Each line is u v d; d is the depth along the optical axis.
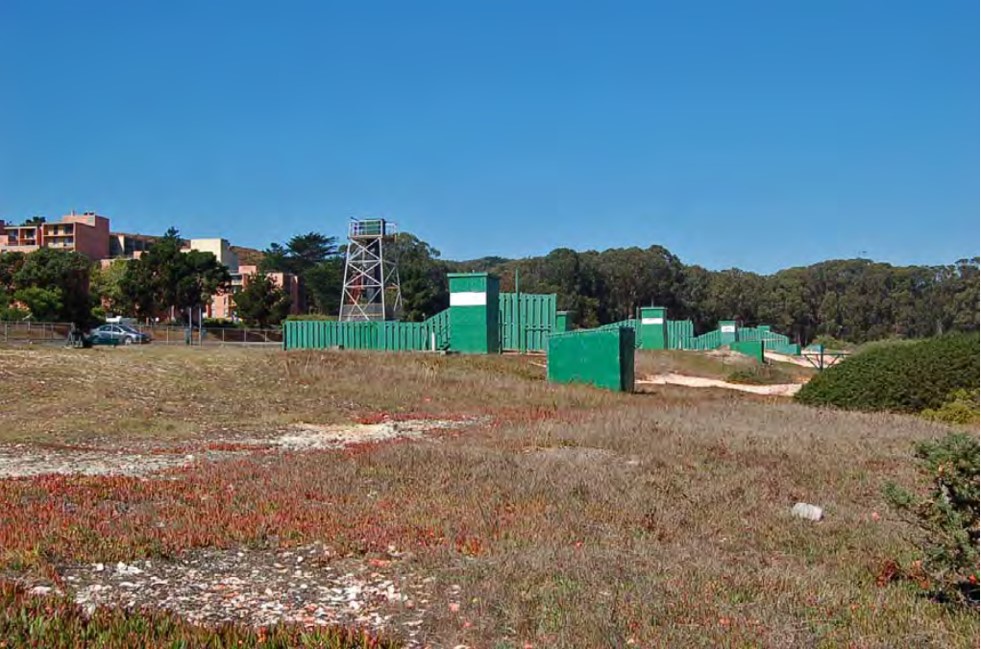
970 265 108.31
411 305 83.88
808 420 18.34
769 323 111.56
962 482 6.98
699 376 44.12
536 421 19.77
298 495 10.75
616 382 29.97
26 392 21.55
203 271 81.25
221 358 28.62
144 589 7.21
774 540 8.80
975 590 6.94
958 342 22.14
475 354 36.56
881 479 11.76
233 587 7.28
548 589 6.78
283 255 122.88
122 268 87.69
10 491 10.95
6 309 62.22
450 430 19.17
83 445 16.83
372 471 12.44
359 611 6.69
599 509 9.82
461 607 6.52
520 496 10.47
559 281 100.12
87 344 42.78
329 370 27.81
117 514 9.65
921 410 21.56
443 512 9.66
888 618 6.49
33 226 124.31
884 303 109.81
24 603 6.45
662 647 5.75
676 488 10.96
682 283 109.94
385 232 57.53
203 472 12.70
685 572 7.33
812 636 6.04
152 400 22.02
